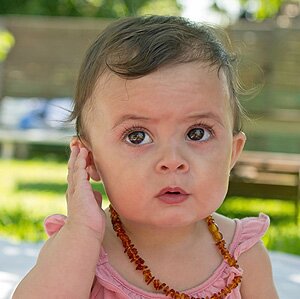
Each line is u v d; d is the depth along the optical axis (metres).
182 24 1.56
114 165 1.46
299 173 5.95
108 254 1.55
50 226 1.59
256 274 1.66
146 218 1.45
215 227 1.60
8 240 3.36
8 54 11.09
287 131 8.27
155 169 1.42
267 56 8.96
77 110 1.59
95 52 1.54
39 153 10.86
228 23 9.23
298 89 8.80
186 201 1.44
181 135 1.44
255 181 6.04
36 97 11.14
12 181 8.15
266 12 10.59
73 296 1.46
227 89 1.53
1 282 2.49
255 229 1.67
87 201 1.51
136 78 1.43
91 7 15.54
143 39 1.47
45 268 1.47
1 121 11.20
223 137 1.49
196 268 1.55
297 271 2.85
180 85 1.43
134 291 1.50
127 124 1.44
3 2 15.31
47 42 11.02
